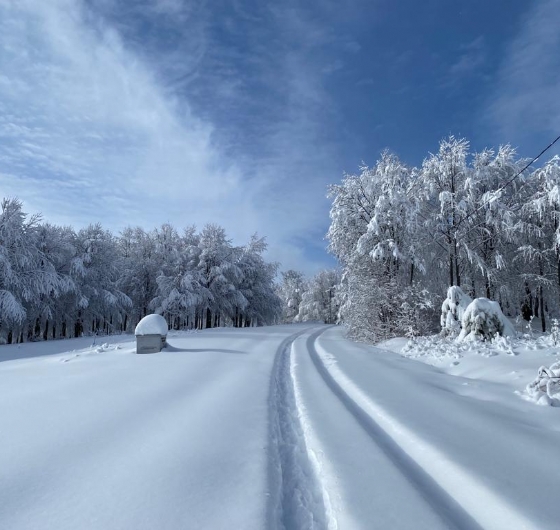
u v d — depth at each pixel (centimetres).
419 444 417
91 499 305
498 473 336
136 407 599
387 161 2477
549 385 644
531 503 283
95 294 3152
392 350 1641
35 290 2617
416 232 2189
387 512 285
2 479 342
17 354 1727
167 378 848
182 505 296
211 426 504
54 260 2958
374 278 2094
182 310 3619
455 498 318
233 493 318
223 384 786
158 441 444
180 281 3644
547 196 2020
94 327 3884
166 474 353
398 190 2242
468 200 2169
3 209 2581
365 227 2397
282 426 542
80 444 433
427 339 1584
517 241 2169
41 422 518
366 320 2084
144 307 3972
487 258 2289
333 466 371
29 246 2650
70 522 271
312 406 605
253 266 4644
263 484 337
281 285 8856
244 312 4588
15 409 587
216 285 4000
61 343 2098
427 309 2011
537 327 2392
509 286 2298
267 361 1153
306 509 316
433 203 2398
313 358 1245
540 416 540
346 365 1027
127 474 353
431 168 2352
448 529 261
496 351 1073
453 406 579
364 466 371
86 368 1007
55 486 329
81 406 604
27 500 304
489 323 1291
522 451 389
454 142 2312
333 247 2553
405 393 671
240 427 502
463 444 409
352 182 2436
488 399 653
